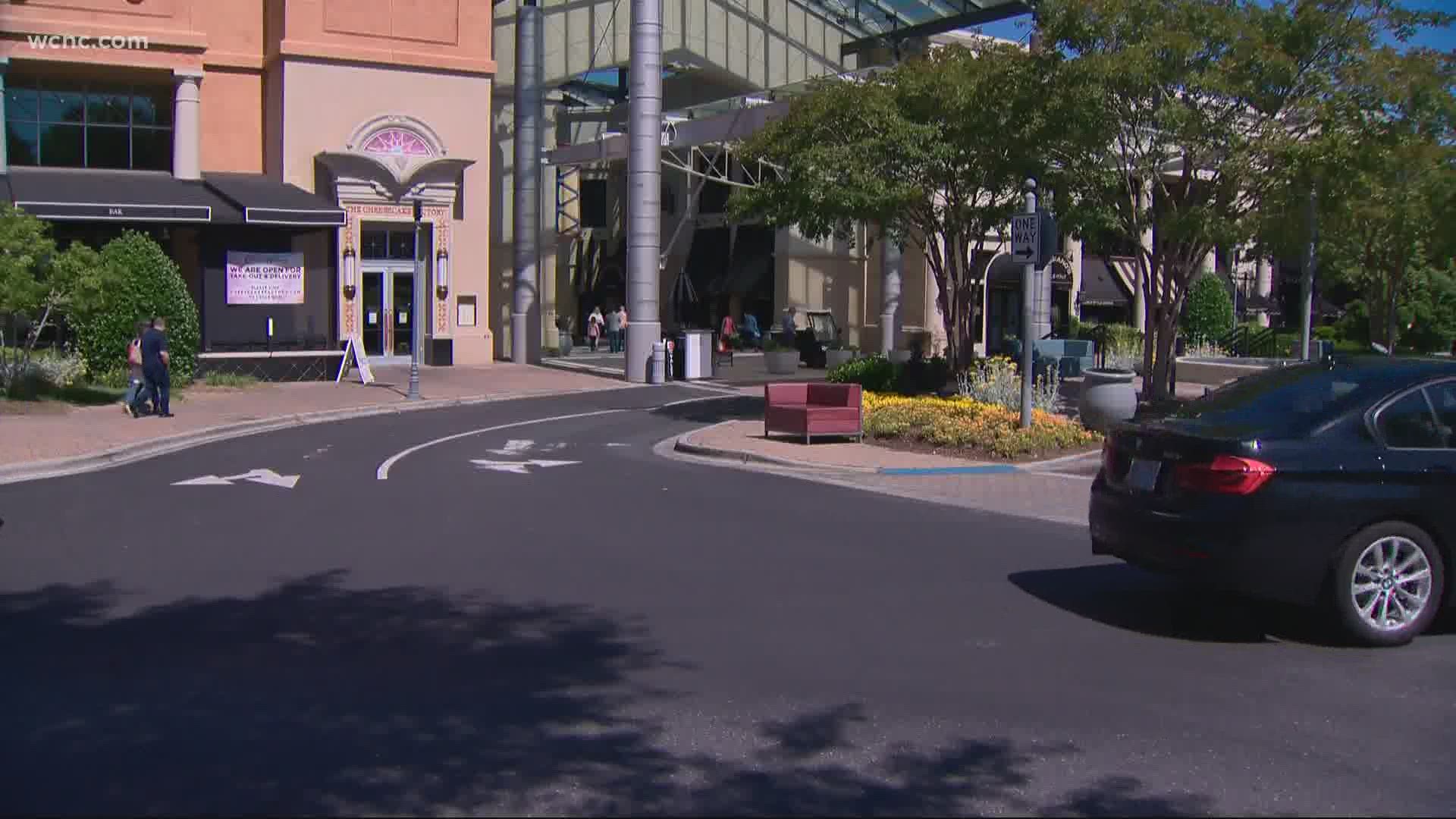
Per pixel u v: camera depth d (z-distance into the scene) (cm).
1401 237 2142
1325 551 757
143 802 509
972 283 2380
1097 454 1712
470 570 973
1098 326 4188
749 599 882
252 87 3288
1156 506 802
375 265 3294
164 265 2625
